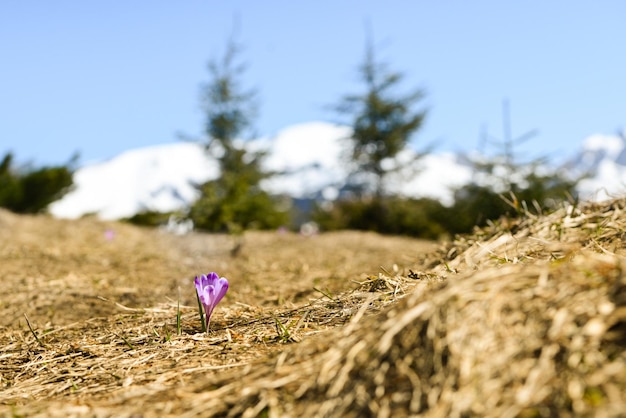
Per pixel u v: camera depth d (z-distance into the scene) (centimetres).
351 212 1877
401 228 1784
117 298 505
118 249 896
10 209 1733
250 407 189
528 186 1128
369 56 2116
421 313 191
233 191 1316
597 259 202
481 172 1165
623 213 396
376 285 324
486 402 159
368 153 2080
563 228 395
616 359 161
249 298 456
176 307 387
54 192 1784
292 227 1797
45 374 272
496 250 377
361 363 188
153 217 1616
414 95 2111
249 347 260
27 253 774
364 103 2084
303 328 276
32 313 468
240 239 1022
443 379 170
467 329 180
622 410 143
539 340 173
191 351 268
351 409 175
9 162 1767
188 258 809
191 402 200
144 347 289
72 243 922
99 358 283
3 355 320
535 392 158
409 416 165
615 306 176
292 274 604
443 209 1360
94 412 202
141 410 200
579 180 1107
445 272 346
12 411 214
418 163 2069
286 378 195
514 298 190
